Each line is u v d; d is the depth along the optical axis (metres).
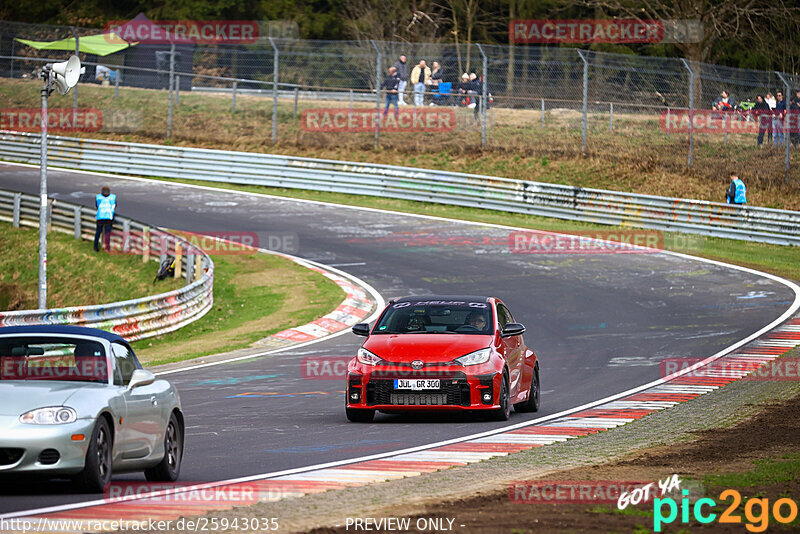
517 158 109.62
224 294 71.50
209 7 167.62
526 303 64.56
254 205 98.69
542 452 27.11
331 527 17.17
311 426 32.47
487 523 17.25
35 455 19.73
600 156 107.62
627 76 116.06
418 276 73.38
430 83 116.31
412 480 22.73
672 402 37.44
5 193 92.06
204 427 32.47
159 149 111.12
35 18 185.75
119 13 192.00
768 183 99.56
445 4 182.38
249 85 153.12
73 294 76.88
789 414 33.69
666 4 150.88
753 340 52.47
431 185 100.75
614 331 56.38
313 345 55.50
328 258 79.56
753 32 145.25
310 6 173.25
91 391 21.14
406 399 32.47
